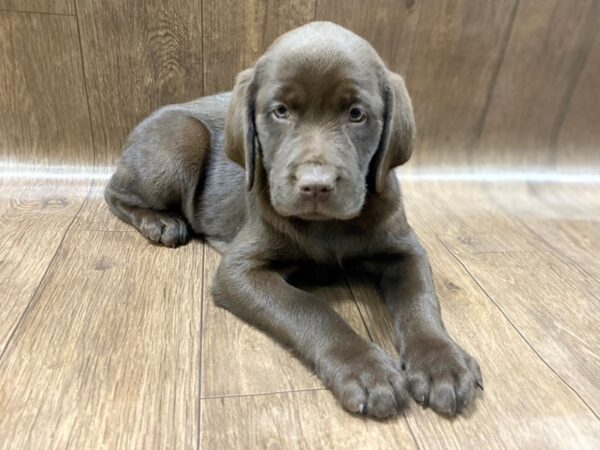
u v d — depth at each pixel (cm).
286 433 25
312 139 30
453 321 34
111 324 32
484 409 27
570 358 31
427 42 52
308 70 31
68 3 47
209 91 52
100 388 27
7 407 26
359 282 39
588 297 38
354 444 25
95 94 50
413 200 53
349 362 27
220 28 49
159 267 39
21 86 49
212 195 43
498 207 53
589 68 56
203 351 30
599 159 58
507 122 57
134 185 45
